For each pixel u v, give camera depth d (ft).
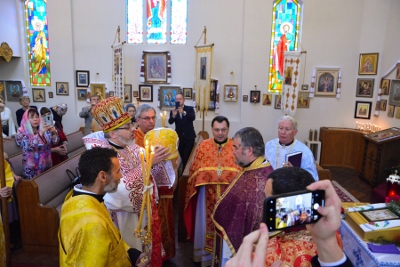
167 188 10.87
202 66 25.55
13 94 28.73
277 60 26.68
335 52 25.94
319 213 3.03
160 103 27.94
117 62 26.25
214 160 10.61
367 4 24.62
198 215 11.34
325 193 3.16
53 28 27.43
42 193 12.50
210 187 10.73
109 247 5.31
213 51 26.89
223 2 26.25
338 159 26.18
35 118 13.94
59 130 17.66
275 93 26.86
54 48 27.73
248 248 2.48
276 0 25.93
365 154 22.34
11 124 24.86
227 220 6.97
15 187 13.20
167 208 11.22
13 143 18.74
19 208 12.32
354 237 7.85
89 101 27.81
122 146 8.07
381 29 23.93
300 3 25.99
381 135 21.07
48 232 12.35
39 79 28.91
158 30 27.32
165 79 27.61
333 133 25.73
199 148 11.02
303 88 26.63
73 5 27.20
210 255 11.25
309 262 3.84
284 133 11.17
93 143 8.02
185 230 13.73
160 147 8.68
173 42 27.35
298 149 11.11
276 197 3.09
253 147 6.87
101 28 27.37
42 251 12.54
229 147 10.71
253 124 27.50
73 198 5.62
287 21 26.21
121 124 7.85
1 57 26.86
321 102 26.73
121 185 7.75
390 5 23.06
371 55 24.61
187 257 12.51
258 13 25.95
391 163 20.25
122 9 26.99
